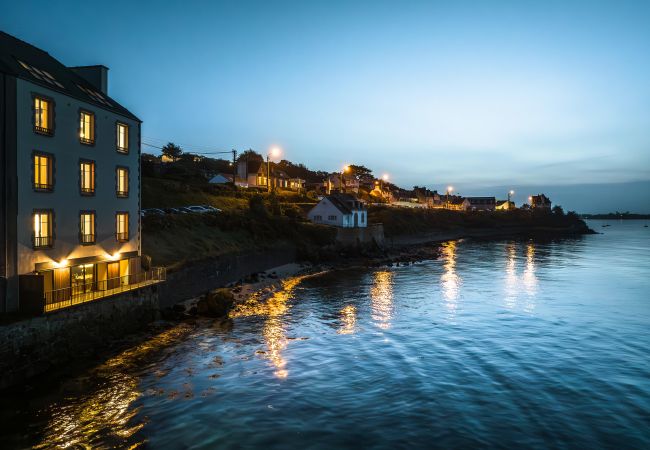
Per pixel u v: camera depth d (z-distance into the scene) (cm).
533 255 9175
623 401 2147
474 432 1830
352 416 1964
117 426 1841
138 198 3488
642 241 13862
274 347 2906
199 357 2673
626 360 2734
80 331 2561
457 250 10312
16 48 2833
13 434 1764
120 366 2491
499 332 3341
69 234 2720
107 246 3088
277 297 4538
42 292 2309
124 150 3297
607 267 7231
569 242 13175
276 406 2050
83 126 2864
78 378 2311
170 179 8138
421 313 3922
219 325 3391
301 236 7319
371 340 3103
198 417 1928
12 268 2297
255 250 5719
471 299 4559
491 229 16638
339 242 7969
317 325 3469
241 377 2391
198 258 4353
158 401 2077
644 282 5728
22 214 2362
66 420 1883
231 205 7419
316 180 18250
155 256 4069
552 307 4216
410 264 7481
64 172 2675
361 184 17275
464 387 2297
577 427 1886
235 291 4512
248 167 11875
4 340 2109
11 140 2303
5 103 2288
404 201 18425
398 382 2355
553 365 2636
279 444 1717
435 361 2688
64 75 3050
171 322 3356
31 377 2258
